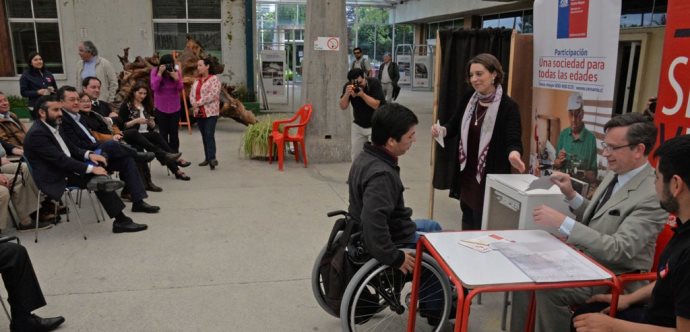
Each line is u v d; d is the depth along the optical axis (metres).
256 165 7.17
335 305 2.72
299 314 3.14
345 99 5.39
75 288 3.42
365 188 2.49
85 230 4.52
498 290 1.92
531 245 2.33
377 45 27.00
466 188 3.61
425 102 16.61
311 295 3.38
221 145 8.66
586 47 3.21
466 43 4.06
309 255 4.02
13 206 4.41
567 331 2.46
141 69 9.67
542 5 3.65
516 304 2.85
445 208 5.27
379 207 2.42
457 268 2.07
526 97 4.11
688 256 1.67
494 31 3.95
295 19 24.34
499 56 3.99
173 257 3.95
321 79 7.26
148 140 5.99
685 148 1.65
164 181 6.23
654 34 7.69
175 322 3.02
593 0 3.11
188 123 9.82
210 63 6.77
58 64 12.62
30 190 4.47
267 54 13.07
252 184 6.14
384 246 2.44
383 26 26.95
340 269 2.65
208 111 6.75
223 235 4.43
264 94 13.12
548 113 3.68
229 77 12.91
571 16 3.33
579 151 3.34
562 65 3.47
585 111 3.25
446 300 2.78
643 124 2.27
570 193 2.62
